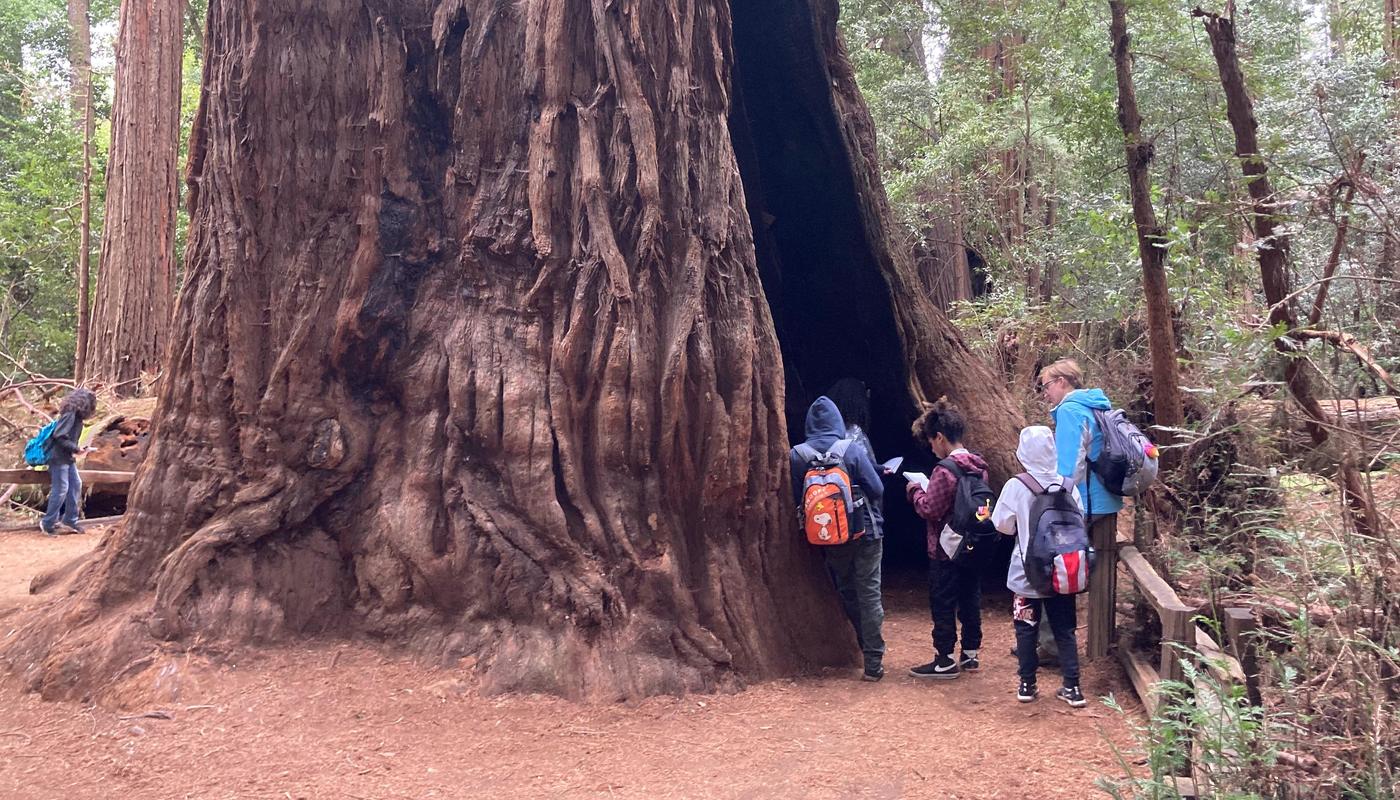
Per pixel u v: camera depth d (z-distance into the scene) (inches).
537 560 217.6
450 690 202.2
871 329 372.8
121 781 168.4
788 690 219.0
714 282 239.9
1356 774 125.0
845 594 253.3
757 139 378.0
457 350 233.0
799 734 191.0
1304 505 181.6
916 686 228.7
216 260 234.7
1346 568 148.6
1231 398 199.0
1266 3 522.9
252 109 233.3
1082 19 534.9
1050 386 238.4
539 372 229.3
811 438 240.1
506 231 236.8
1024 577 210.5
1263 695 147.4
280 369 228.5
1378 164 315.0
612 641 212.8
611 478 226.8
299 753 178.2
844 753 181.0
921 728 195.5
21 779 169.5
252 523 222.2
